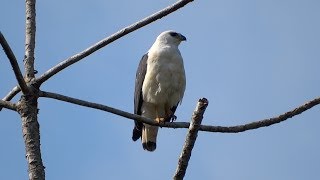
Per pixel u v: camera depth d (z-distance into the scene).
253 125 10.64
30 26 10.91
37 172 9.12
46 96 10.36
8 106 10.16
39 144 9.69
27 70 10.52
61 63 10.52
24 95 10.15
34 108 10.10
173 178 8.09
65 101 10.56
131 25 10.77
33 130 9.82
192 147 8.07
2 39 9.33
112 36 10.73
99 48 10.72
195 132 8.05
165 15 10.77
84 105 10.70
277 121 10.60
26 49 10.73
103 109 10.87
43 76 10.38
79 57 10.62
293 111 10.54
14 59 9.68
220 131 10.57
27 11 11.02
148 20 10.75
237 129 10.64
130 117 11.18
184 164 8.05
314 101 10.45
